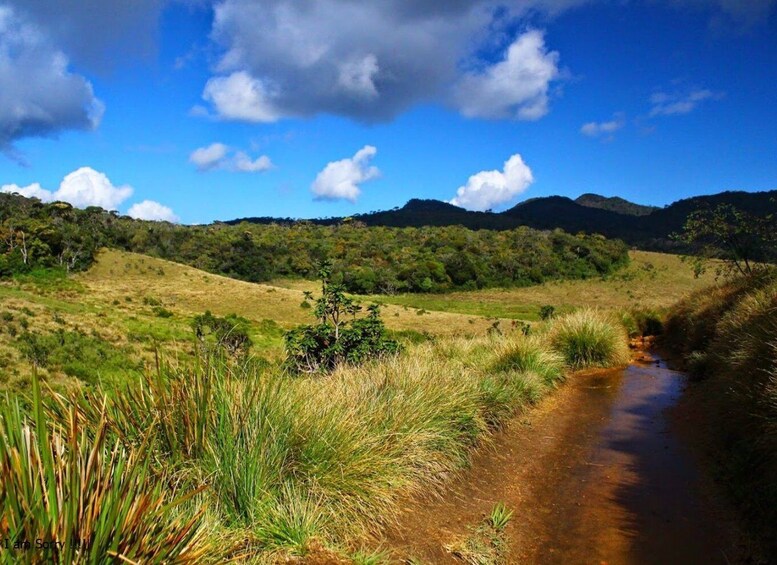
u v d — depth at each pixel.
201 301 73.88
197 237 111.31
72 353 26.89
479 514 4.02
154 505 2.30
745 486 4.13
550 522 4.01
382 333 8.82
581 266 101.06
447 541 3.53
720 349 7.95
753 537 3.55
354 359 8.13
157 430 3.23
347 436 3.91
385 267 96.06
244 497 3.09
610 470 5.07
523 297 86.06
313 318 67.19
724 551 3.49
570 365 9.96
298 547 2.90
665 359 11.35
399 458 4.22
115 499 2.10
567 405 7.43
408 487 4.07
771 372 4.96
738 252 12.52
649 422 6.61
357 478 3.73
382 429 4.44
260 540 2.91
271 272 98.75
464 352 9.00
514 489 4.60
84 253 86.19
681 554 3.51
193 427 3.29
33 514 1.90
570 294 87.00
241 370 3.86
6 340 29.20
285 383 4.04
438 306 75.38
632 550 3.59
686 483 4.65
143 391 3.39
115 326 41.28
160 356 3.67
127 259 90.75
